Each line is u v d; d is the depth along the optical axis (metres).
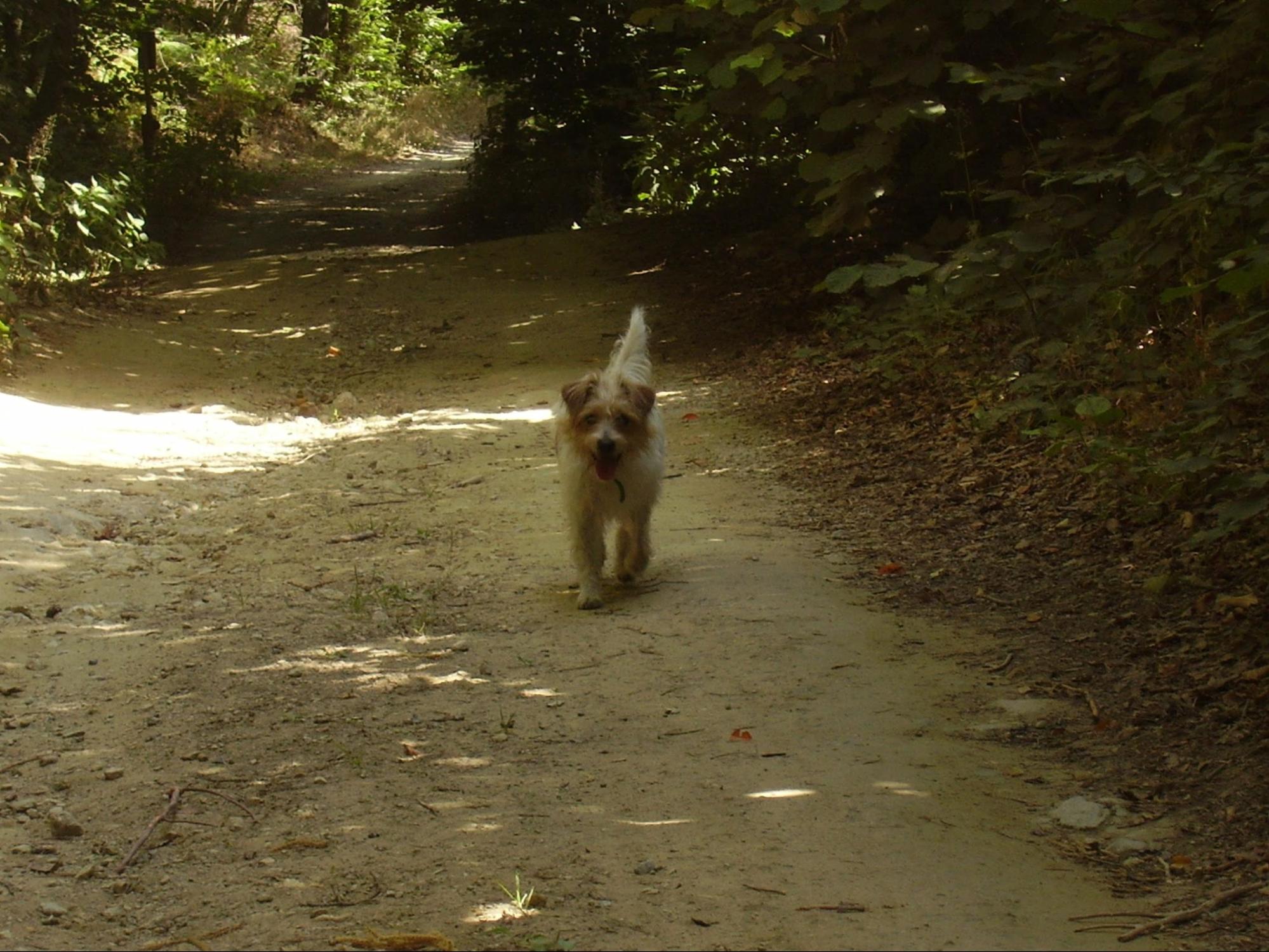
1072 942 4.50
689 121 7.70
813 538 6.08
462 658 5.45
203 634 5.64
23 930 4.59
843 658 5.33
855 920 4.54
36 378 8.12
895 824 4.76
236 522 6.54
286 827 4.83
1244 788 4.82
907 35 7.14
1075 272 6.51
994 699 5.15
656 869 4.66
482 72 16.41
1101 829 4.75
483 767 4.98
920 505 6.24
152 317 10.15
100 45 18.50
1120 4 6.28
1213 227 5.84
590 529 5.71
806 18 7.05
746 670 5.29
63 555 6.20
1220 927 4.52
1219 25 6.36
